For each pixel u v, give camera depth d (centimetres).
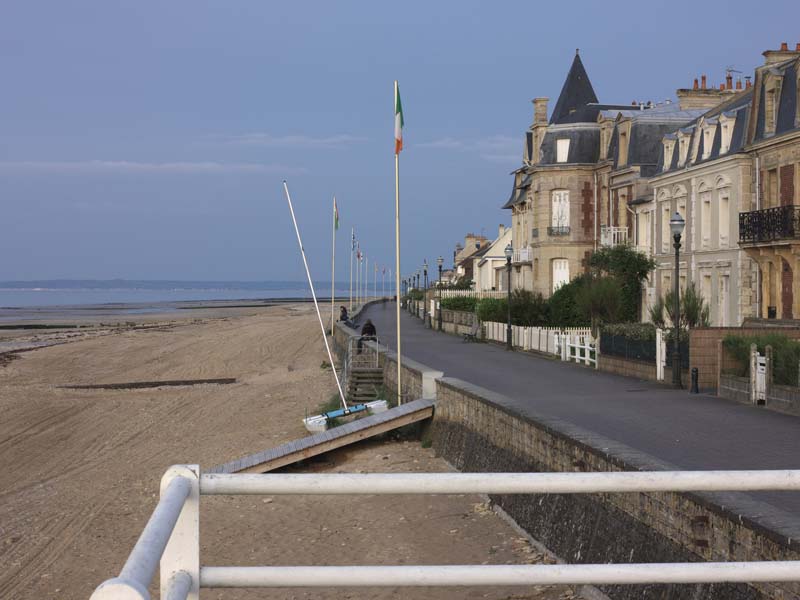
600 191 5922
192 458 2481
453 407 2080
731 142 3738
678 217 2583
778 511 795
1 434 3030
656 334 2827
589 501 1202
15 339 8531
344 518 1623
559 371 3180
